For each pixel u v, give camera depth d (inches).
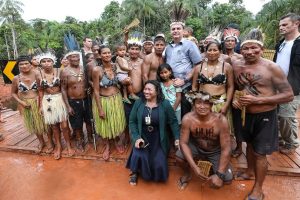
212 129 105.5
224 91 118.7
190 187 116.7
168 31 935.7
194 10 1045.2
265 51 161.6
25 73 141.6
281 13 417.7
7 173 130.3
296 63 124.1
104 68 134.5
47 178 125.6
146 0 998.4
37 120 144.0
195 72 122.0
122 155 142.0
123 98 144.3
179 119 133.6
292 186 116.6
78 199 110.2
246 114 104.3
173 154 138.1
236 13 1090.1
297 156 137.5
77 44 140.0
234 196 110.7
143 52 182.2
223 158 104.5
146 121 117.2
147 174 117.3
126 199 109.7
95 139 159.0
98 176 126.7
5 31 1149.1
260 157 102.8
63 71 140.1
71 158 144.2
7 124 193.9
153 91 116.9
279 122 135.9
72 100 142.9
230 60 125.6
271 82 97.2
